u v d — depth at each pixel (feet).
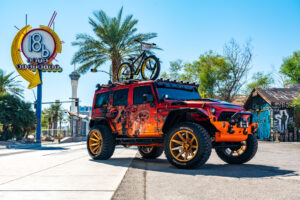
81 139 119.44
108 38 78.89
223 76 122.21
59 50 87.30
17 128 100.42
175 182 14.11
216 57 124.26
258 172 17.79
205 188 12.71
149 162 24.13
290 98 85.05
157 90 23.09
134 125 24.22
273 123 83.92
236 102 127.34
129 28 80.64
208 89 123.13
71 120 119.24
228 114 20.59
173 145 20.33
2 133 96.73
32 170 18.29
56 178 15.16
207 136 18.98
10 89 122.21
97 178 15.16
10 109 95.50
